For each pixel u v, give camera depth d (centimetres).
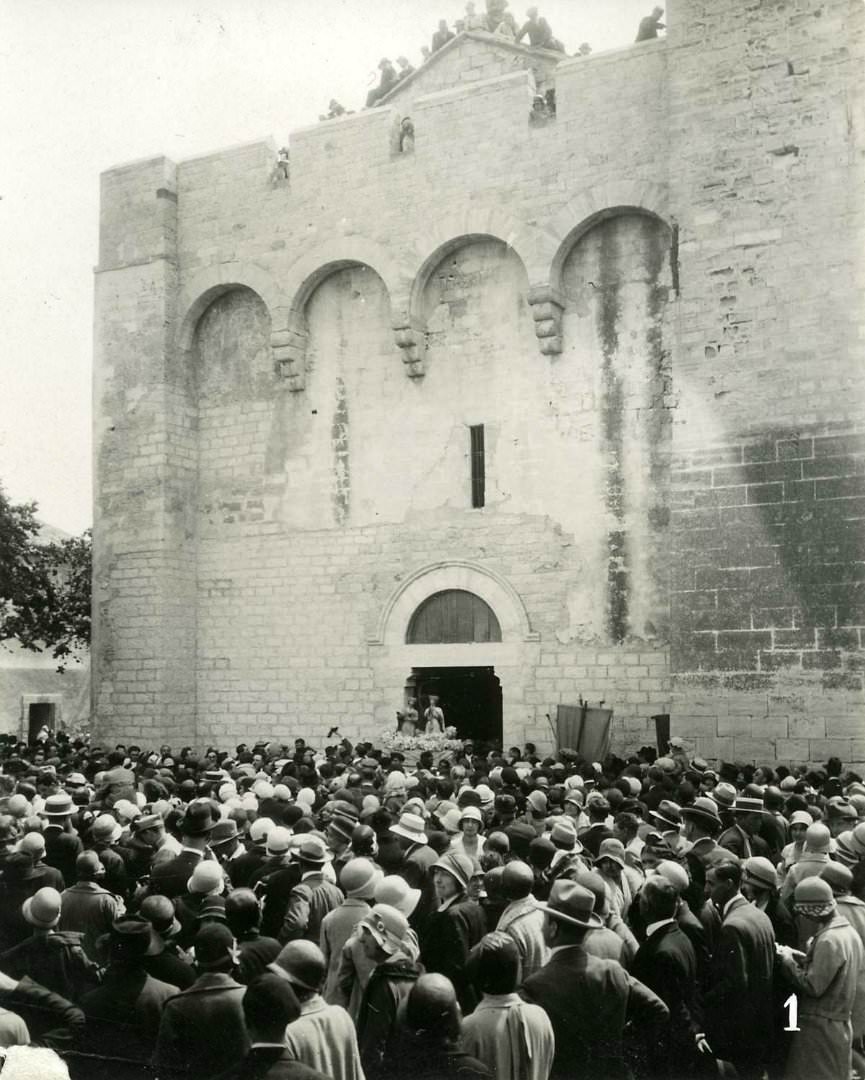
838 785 1647
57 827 1126
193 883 858
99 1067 674
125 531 3023
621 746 2477
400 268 2778
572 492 2595
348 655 2830
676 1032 717
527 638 2603
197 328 3103
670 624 2266
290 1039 578
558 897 690
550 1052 623
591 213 2564
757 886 888
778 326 2219
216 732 2983
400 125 2867
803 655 2138
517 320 2700
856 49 2195
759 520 2200
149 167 3086
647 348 2545
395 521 2805
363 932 693
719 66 2311
